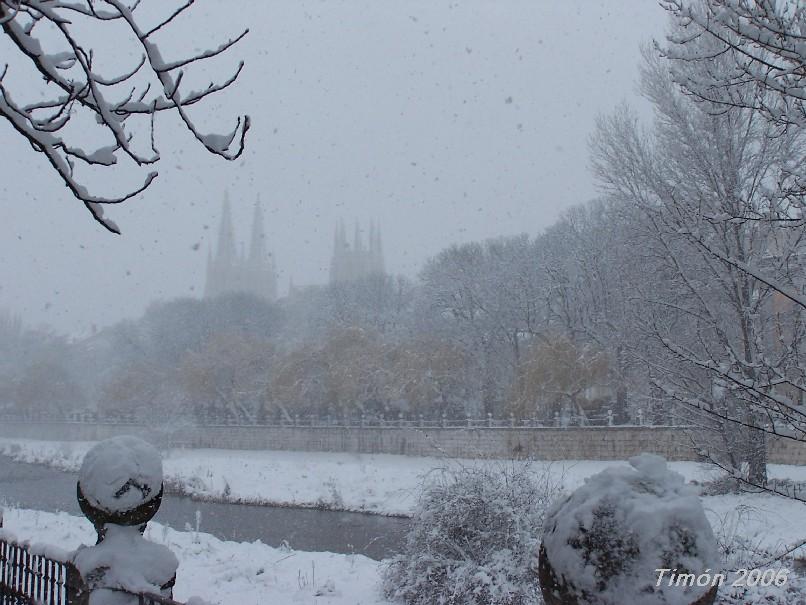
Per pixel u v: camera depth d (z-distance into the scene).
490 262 65.62
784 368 8.56
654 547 4.12
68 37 5.12
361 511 31.42
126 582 6.59
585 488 4.56
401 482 35.69
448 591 11.84
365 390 58.06
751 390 7.66
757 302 14.41
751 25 7.12
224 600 12.75
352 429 53.03
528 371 44.09
